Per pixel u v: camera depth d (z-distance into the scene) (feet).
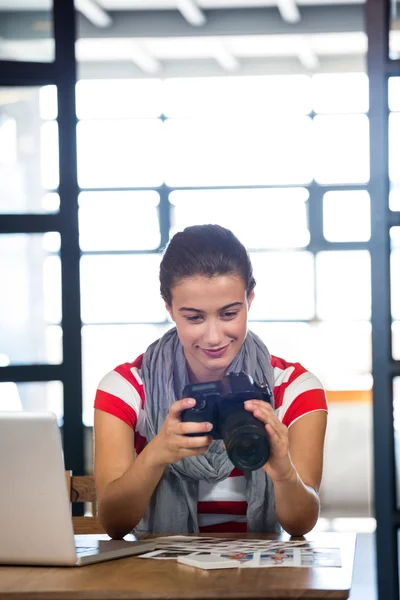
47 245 9.82
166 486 6.51
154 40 23.65
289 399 6.52
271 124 23.88
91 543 5.67
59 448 5.05
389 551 8.71
